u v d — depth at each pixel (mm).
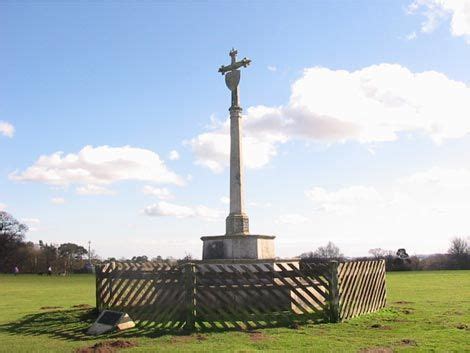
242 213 17438
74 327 13172
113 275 14617
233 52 18578
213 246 17344
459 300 18984
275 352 9445
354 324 12758
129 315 13320
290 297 13164
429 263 73938
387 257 60469
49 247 103188
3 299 23172
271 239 17672
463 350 9383
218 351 9648
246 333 11625
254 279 13172
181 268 12781
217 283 12719
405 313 14852
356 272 14375
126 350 9961
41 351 10086
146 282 13438
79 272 86250
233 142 17828
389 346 9883
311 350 9602
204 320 12539
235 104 17969
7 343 11102
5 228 101625
